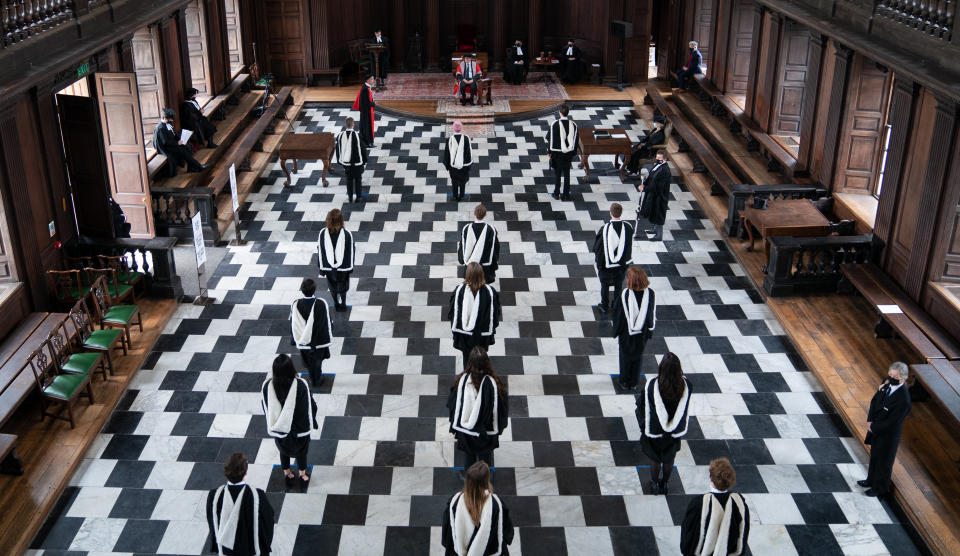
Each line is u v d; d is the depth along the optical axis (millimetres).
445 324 10414
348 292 11141
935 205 9125
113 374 9062
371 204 14180
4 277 9125
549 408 8773
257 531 5852
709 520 5555
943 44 8656
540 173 15766
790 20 14023
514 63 21750
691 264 11969
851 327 10039
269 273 11656
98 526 7105
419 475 7777
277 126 18203
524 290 11250
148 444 8141
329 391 9023
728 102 17016
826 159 12445
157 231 12523
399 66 23719
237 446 8148
